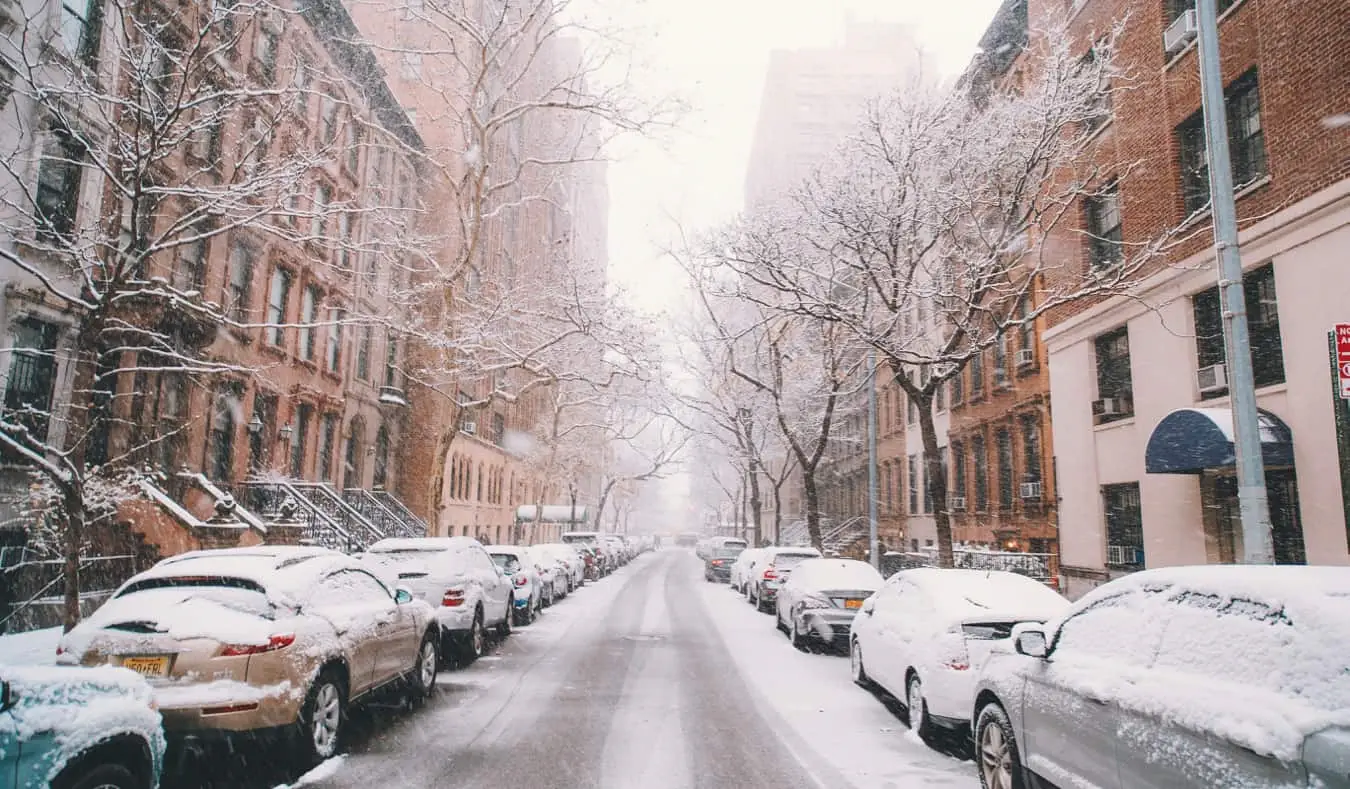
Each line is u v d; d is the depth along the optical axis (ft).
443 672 36.86
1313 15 37.83
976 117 50.16
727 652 43.78
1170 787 12.73
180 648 19.70
